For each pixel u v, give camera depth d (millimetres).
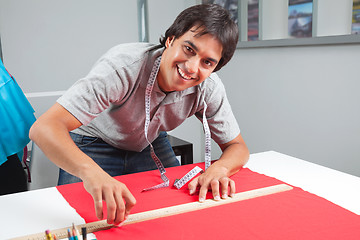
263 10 2648
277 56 2562
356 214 860
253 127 2893
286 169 1215
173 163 1599
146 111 1154
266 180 1093
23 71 3170
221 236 757
